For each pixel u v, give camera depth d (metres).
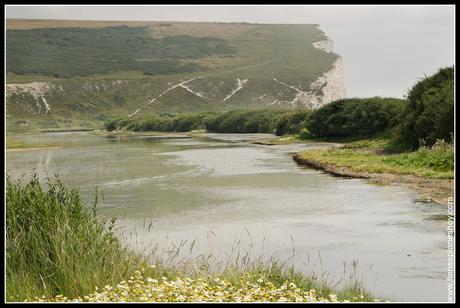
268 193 21.77
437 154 25.88
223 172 30.00
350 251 12.49
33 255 8.94
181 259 11.58
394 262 11.46
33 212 9.62
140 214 17.92
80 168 34.97
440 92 34.34
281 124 72.38
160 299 7.52
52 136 104.81
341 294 8.92
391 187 21.53
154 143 65.88
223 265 11.16
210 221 16.53
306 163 32.41
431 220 15.41
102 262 9.14
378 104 51.56
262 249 12.91
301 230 14.92
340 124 54.03
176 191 23.27
